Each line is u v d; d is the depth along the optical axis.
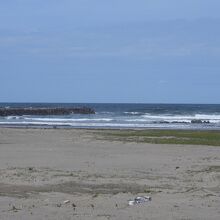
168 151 31.03
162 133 48.94
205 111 143.38
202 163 24.94
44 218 12.10
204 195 15.80
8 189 16.66
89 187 17.28
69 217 12.24
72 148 32.38
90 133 48.62
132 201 14.49
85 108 130.75
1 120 91.50
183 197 15.40
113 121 87.12
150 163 24.69
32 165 23.36
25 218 12.07
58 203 14.20
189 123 81.56
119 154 28.89
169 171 21.84
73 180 18.77
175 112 134.25
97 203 14.23
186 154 29.33
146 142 37.88
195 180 19.20
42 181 18.42
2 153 28.66
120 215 12.52
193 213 12.91
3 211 12.90
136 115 116.44
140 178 19.61
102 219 12.05
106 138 41.84
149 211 13.09
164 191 16.58
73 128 60.22
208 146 34.78
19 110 119.88
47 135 45.00
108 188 17.12
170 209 13.38
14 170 21.42
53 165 23.44
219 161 25.84
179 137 43.62
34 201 14.49
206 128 64.94
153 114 121.62
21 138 41.00
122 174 20.70
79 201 14.55
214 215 12.70
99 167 22.92
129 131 52.62
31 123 77.94
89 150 31.11
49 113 123.38
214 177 20.00
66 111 127.12
